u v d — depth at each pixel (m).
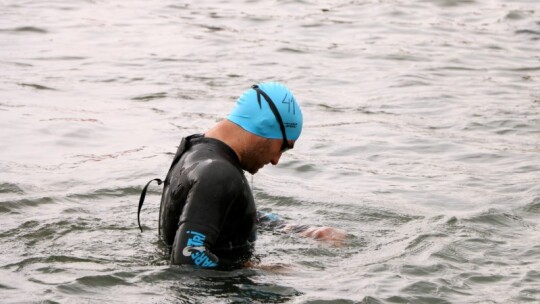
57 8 30.12
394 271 9.65
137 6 31.27
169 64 22.81
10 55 23.16
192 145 9.52
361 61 23.88
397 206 12.30
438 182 13.78
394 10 31.09
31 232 10.56
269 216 11.01
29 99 18.75
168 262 9.52
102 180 13.18
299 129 9.70
